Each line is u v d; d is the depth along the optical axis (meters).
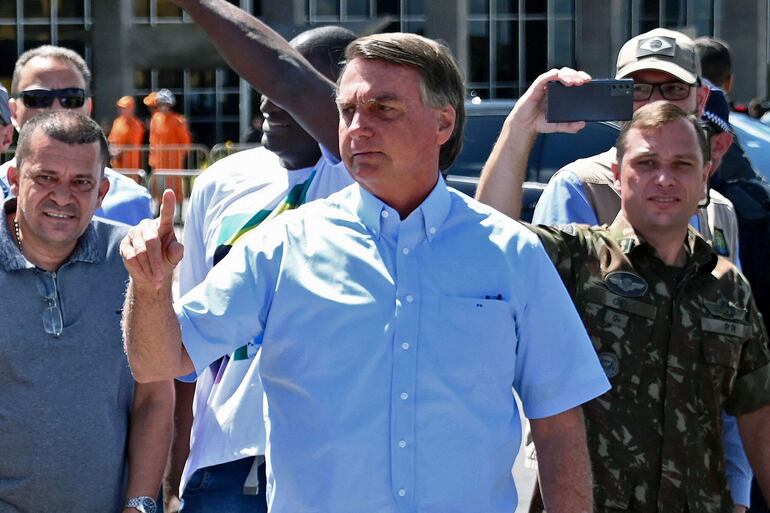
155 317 3.41
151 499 4.55
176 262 3.35
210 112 38.22
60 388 4.38
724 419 4.84
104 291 4.48
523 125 4.88
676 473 4.41
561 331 3.72
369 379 3.53
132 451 4.57
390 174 3.59
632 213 4.59
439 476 3.52
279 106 4.58
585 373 3.74
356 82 3.59
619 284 4.50
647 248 4.54
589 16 38.50
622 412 4.43
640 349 4.46
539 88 4.84
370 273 3.58
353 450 3.51
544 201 5.47
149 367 3.50
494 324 3.59
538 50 38.78
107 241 4.56
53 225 4.37
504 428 3.62
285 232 3.65
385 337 3.54
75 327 4.42
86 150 4.43
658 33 5.74
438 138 3.67
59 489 4.36
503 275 3.64
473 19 38.75
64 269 4.45
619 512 4.40
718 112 5.87
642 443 4.41
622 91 4.79
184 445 4.96
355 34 5.01
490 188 4.88
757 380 4.64
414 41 3.60
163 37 38.25
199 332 3.56
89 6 38.50
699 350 4.48
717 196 5.60
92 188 4.46
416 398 3.53
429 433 3.52
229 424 4.55
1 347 4.33
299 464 3.56
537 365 3.72
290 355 3.59
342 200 3.68
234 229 4.88
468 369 3.56
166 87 38.44
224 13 4.49
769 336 5.70
